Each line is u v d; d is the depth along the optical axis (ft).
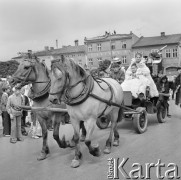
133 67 28.19
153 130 27.91
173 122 31.99
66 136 28.25
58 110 19.67
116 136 23.13
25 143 26.81
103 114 20.27
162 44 167.63
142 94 26.35
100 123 29.58
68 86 17.40
